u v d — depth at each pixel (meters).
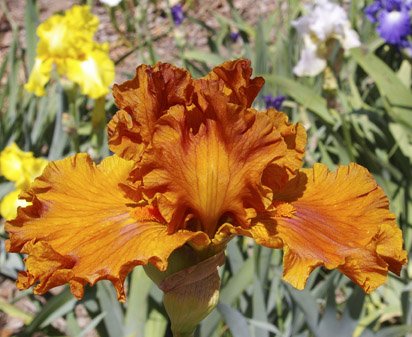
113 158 0.21
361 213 0.19
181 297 0.19
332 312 0.34
